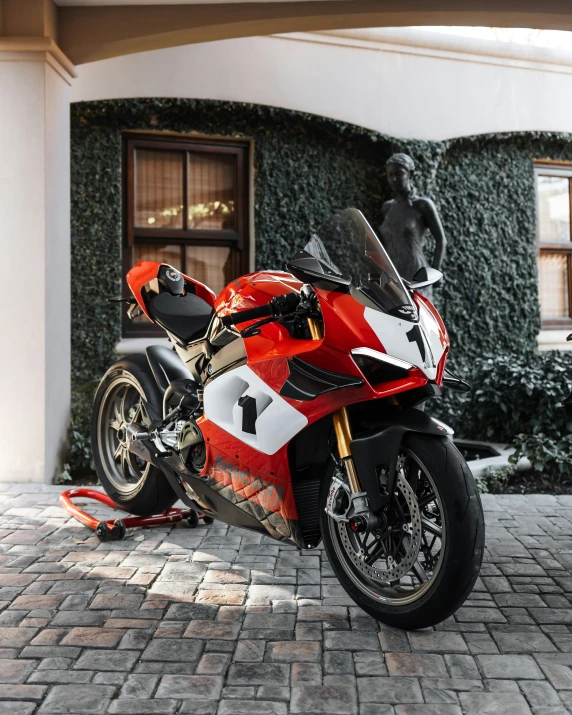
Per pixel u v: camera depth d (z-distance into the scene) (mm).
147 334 6688
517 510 4133
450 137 7504
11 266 4754
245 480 2773
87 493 4152
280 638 2428
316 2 4789
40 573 3037
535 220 8039
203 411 3037
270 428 2598
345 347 2408
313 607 2701
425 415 2465
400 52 7258
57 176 5004
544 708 1986
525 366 6297
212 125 6730
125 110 6379
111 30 4949
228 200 6965
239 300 2854
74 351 6406
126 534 3598
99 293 6457
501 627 2535
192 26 4898
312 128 7043
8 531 3629
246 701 2018
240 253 7004
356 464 2412
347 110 7070
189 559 3234
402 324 2383
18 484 4703
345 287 2498
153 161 6727
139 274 3666
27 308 4762
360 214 2627
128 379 3791
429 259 7457
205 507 3127
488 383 6199
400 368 2320
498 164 7867
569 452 5410
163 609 2670
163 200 6770
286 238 7004
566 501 4352
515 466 5305
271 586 2914
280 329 2676
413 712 1963
